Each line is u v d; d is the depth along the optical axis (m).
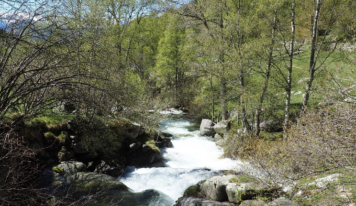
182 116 24.44
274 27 12.64
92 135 10.65
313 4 13.02
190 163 12.88
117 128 11.95
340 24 11.56
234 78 14.03
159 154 12.49
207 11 15.80
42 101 6.40
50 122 10.49
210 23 18.19
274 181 6.16
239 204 7.10
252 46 12.34
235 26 13.23
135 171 11.34
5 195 5.38
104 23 10.97
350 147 4.52
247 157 11.72
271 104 14.12
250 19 13.02
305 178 5.63
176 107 27.77
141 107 12.73
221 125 16.80
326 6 12.53
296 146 5.78
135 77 14.27
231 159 12.84
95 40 7.69
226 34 13.70
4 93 5.30
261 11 12.53
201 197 8.32
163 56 27.91
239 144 13.20
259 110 13.45
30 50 5.83
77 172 9.59
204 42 15.34
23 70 5.29
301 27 14.04
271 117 15.16
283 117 14.90
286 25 12.91
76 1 10.57
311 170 5.40
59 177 9.04
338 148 4.68
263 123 15.03
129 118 13.37
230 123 16.92
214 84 17.64
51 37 5.75
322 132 4.89
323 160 4.82
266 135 14.05
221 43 13.82
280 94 15.41
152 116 15.20
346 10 11.60
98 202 8.08
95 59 8.38
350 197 4.83
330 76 5.65
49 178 8.84
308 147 5.18
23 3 4.93
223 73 13.84
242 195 7.03
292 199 5.78
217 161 12.95
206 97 18.80
